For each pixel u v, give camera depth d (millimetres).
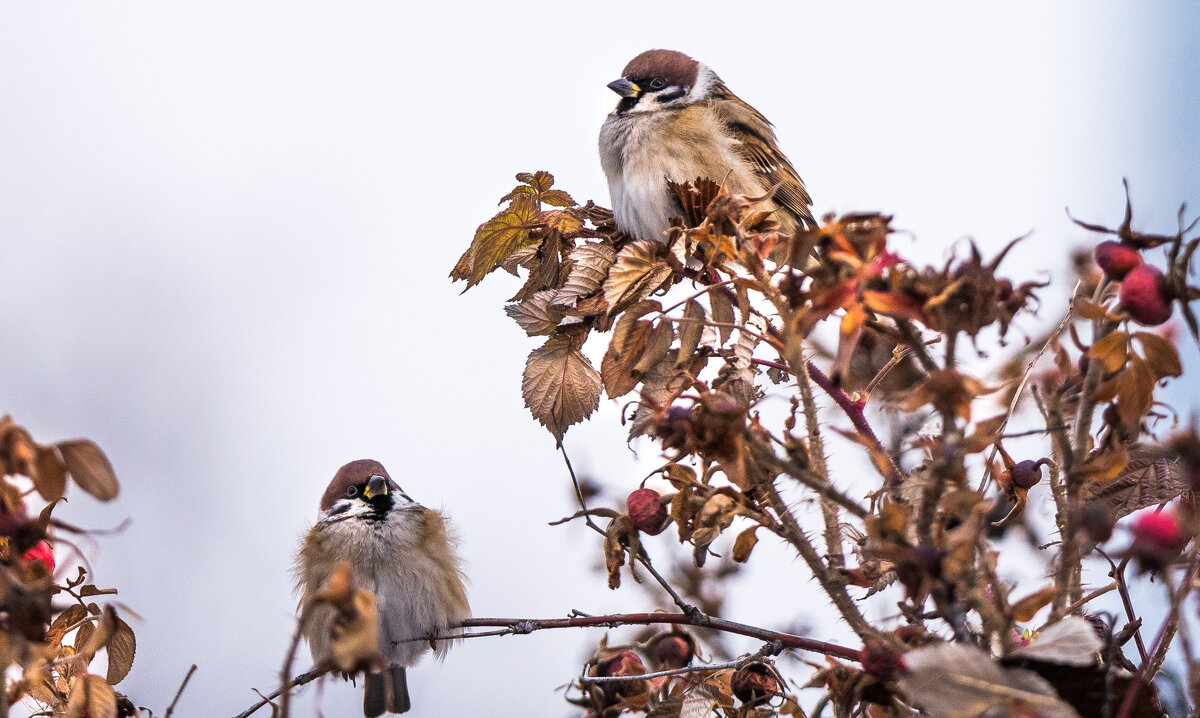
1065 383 4324
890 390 5094
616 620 5789
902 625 4188
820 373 5234
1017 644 4324
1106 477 4039
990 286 3812
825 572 4383
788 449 4195
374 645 3557
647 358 5945
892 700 4098
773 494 4520
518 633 5832
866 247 4008
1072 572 4258
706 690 5738
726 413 4379
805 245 4070
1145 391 3996
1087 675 3666
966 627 3893
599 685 6152
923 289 3861
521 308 6254
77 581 5406
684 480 5055
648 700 6035
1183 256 3887
